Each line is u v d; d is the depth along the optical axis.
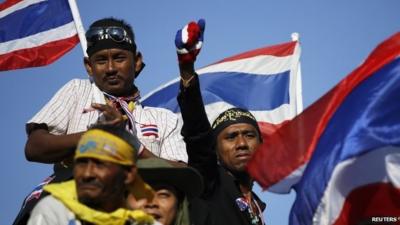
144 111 20.47
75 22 24.94
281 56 30.09
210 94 29.98
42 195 18.30
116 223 15.88
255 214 21.62
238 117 22.92
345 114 18.83
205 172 20.75
